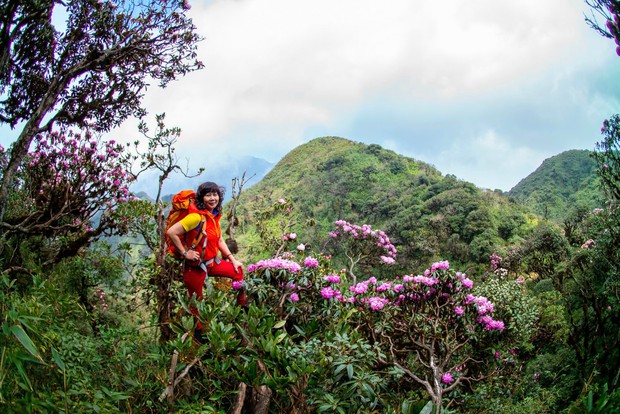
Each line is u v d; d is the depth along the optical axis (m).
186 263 3.07
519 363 6.20
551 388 6.79
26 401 1.70
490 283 6.93
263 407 2.54
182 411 2.22
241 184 4.83
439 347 4.74
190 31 6.47
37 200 6.70
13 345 1.91
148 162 4.68
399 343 4.77
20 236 6.07
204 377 2.62
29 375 2.05
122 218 4.38
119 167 6.71
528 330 6.41
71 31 6.13
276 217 5.75
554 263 15.41
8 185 5.02
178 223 3.04
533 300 8.62
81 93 6.53
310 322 3.41
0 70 5.21
